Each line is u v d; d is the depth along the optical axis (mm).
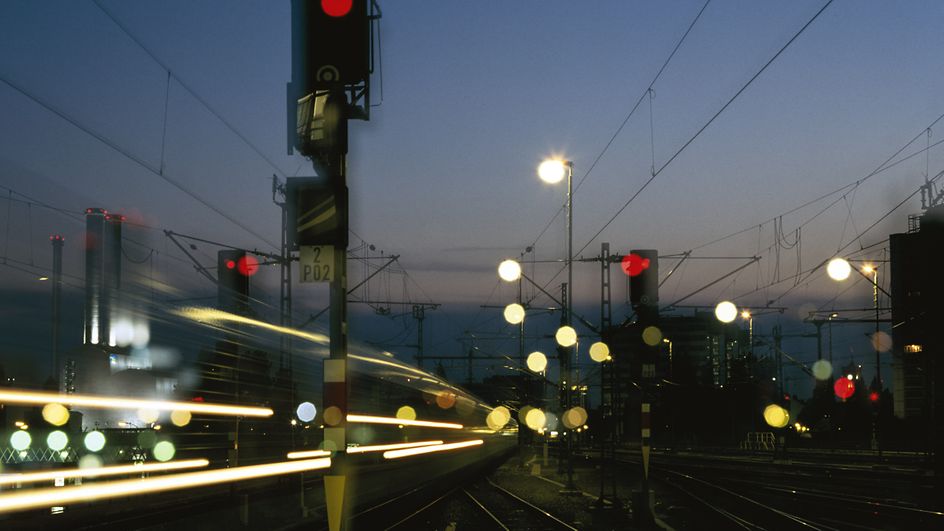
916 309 69438
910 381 72438
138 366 24781
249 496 25359
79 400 18328
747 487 38156
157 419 25500
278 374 33844
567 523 25703
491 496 37906
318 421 37969
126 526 20609
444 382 65375
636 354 30906
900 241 70500
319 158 12000
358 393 40844
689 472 52625
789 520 23047
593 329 32719
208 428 27844
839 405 94938
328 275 11922
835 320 46000
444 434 61312
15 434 19266
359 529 25219
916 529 22984
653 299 25547
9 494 15664
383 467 40375
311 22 11641
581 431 109812
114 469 19781
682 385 89312
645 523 24219
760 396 94938
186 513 23531
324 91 11688
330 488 12031
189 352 27641
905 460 58406
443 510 31438
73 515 18828
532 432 96000
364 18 11695
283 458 33156
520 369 54688
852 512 26766
